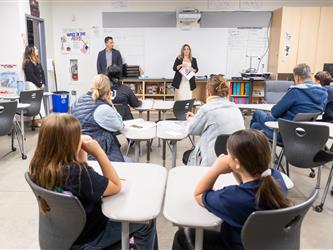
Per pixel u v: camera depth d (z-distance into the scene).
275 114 3.29
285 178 1.62
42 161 1.25
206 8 6.75
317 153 2.61
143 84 6.69
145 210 1.31
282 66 6.50
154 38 6.90
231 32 6.83
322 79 3.88
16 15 5.31
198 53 6.95
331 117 3.63
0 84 5.43
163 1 6.75
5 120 3.59
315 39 6.43
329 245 2.25
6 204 2.76
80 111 2.45
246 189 1.17
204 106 2.35
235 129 2.28
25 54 5.38
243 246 1.21
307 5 6.66
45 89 6.42
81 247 1.40
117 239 1.47
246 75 6.51
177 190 1.51
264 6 6.71
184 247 1.49
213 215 1.28
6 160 3.92
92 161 1.88
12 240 2.25
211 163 2.24
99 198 1.33
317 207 2.73
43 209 1.30
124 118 3.60
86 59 7.05
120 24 6.86
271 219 1.10
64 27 6.92
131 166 1.80
